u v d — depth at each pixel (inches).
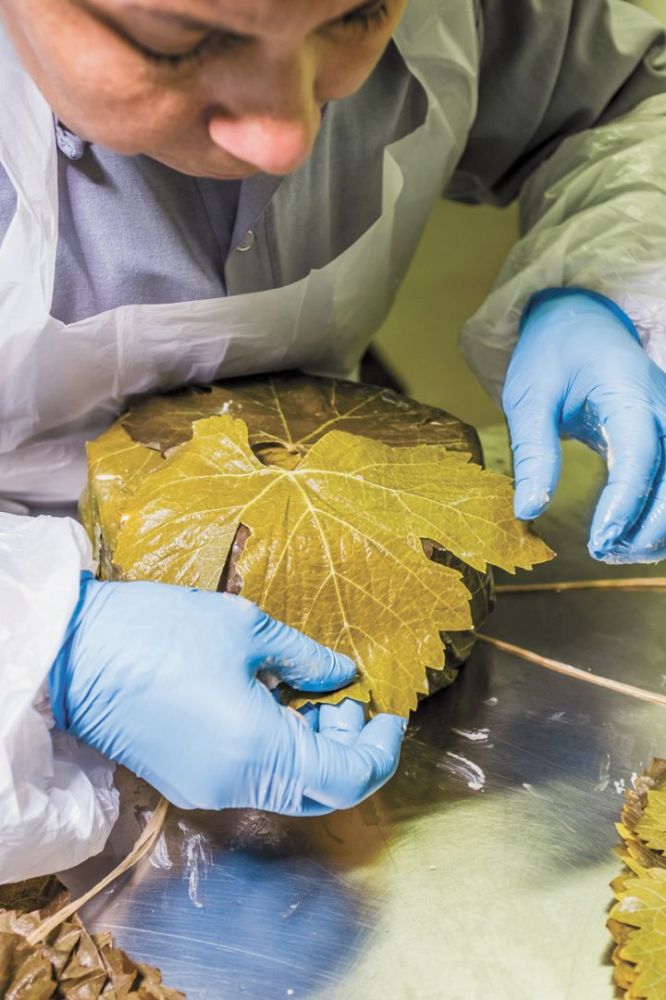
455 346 47.8
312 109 18.6
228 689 21.2
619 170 27.6
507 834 22.1
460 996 19.9
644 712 24.2
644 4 32.2
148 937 20.9
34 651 21.0
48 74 18.4
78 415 27.0
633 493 23.3
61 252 24.5
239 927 21.0
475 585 23.6
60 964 20.1
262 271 26.0
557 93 29.1
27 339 24.5
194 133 18.8
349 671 21.6
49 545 22.3
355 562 22.0
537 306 27.6
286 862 21.9
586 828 22.1
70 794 21.5
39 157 22.4
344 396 26.0
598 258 27.0
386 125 26.2
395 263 29.7
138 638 21.5
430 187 28.5
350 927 20.9
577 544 28.5
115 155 23.4
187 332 25.4
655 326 27.1
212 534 22.2
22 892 21.5
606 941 20.5
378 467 23.3
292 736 21.0
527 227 30.8
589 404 25.2
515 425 25.3
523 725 24.0
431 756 23.5
